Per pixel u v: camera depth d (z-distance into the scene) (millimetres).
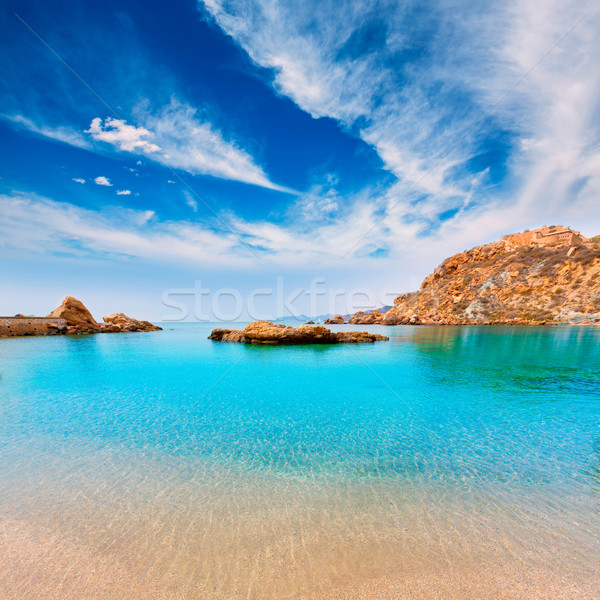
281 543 4145
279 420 9422
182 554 3951
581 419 9430
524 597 3311
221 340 34969
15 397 12219
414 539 4215
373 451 7203
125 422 9250
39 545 4121
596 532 4371
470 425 9008
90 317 51719
